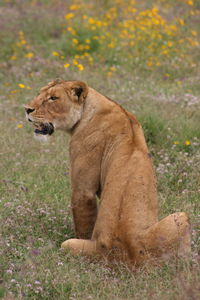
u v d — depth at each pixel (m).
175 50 37.31
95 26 39.22
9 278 14.41
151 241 14.41
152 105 27.38
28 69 34.50
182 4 48.19
